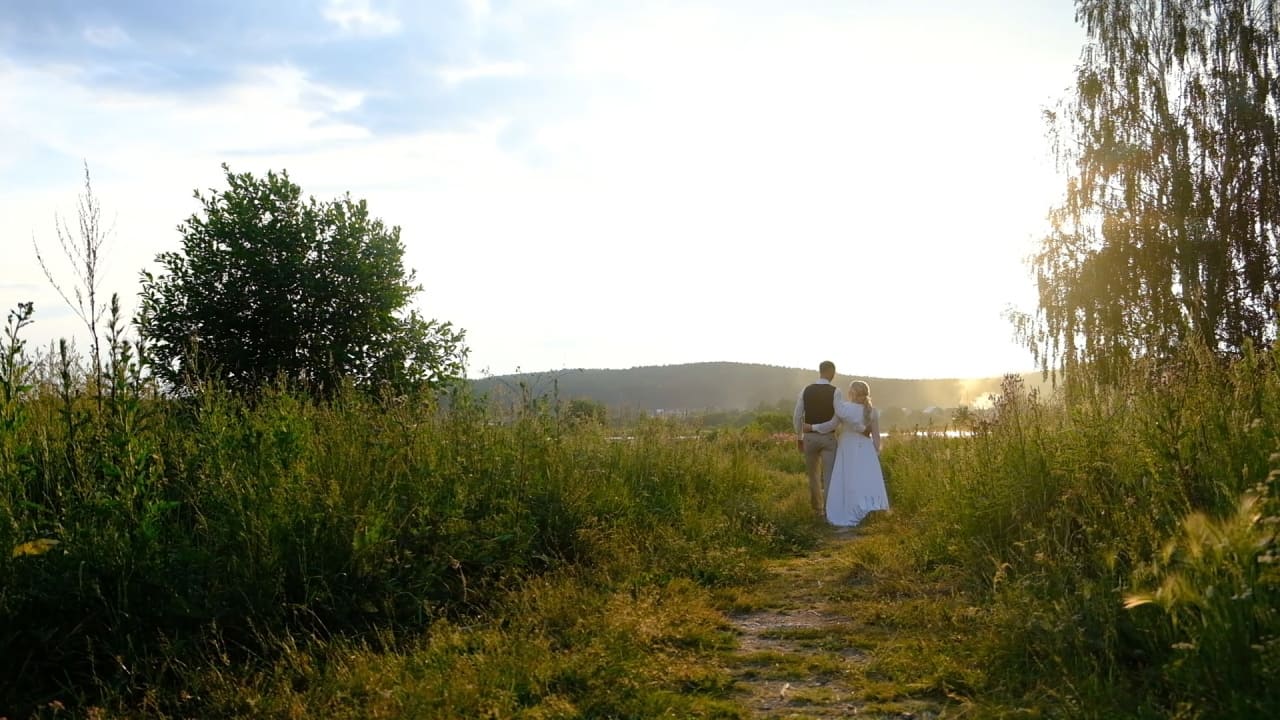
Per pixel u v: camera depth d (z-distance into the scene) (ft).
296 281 36.22
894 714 13.75
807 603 21.50
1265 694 10.85
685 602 20.77
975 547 21.71
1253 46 75.05
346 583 18.19
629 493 30.86
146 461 18.93
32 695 14.34
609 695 14.37
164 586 16.38
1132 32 79.92
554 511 25.34
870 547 26.25
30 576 15.53
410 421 25.21
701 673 15.74
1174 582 12.23
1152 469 16.90
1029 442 22.71
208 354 35.35
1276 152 72.84
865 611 19.71
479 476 25.16
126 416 18.70
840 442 36.58
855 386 36.73
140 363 19.79
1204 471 16.33
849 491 35.63
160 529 17.69
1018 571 19.13
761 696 14.88
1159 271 73.00
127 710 13.92
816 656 16.87
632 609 19.02
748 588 23.16
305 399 28.53
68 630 15.47
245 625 16.60
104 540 16.35
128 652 15.24
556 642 17.43
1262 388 17.75
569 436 32.40
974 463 24.72
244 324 36.42
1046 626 14.43
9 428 17.79
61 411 19.48
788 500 39.58
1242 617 11.56
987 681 14.24
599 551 24.68
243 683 14.57
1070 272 76.95
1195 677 11.69
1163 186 75.56
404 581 19.30
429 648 16.38
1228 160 73.97
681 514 31.09
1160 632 13.69
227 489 19.04
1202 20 77.82
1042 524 19.95
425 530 20.48
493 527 22.93
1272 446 15.74
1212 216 74.02
